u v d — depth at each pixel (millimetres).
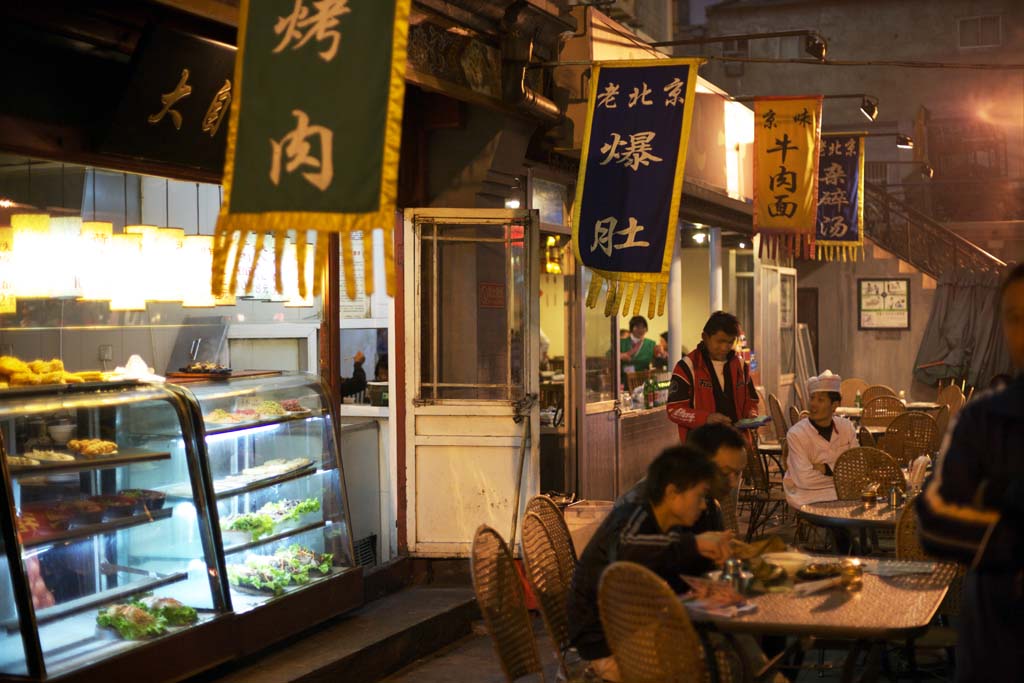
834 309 20484
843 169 13961
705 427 4816
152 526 5121
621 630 3654
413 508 7648
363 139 4113
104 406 4988
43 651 4449
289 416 6281
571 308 9922
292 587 6059
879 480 7227
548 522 5109
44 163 7785
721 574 4145
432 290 7762
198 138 5617
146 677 4875
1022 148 28266
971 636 2820
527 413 7547
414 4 6488
